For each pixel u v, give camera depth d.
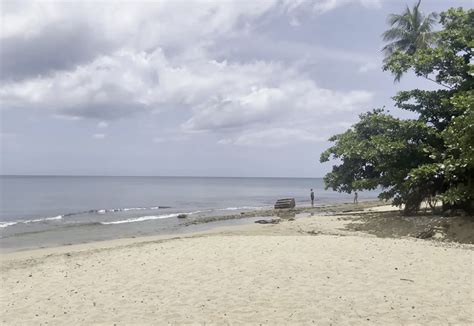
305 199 64.00
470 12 19.23
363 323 6.18
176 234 22.08
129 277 9.27
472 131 14.25
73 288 8.66
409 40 38.47
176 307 7.12
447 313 6.45
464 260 9.80
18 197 68.62
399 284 7.98
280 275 8.78
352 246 11.55
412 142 18.59
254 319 6.45
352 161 22.33
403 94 19.77
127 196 76.25
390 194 18.83
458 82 18.47
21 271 10.78
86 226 27.53
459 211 16.91
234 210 43.09
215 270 9.42
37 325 6.60
